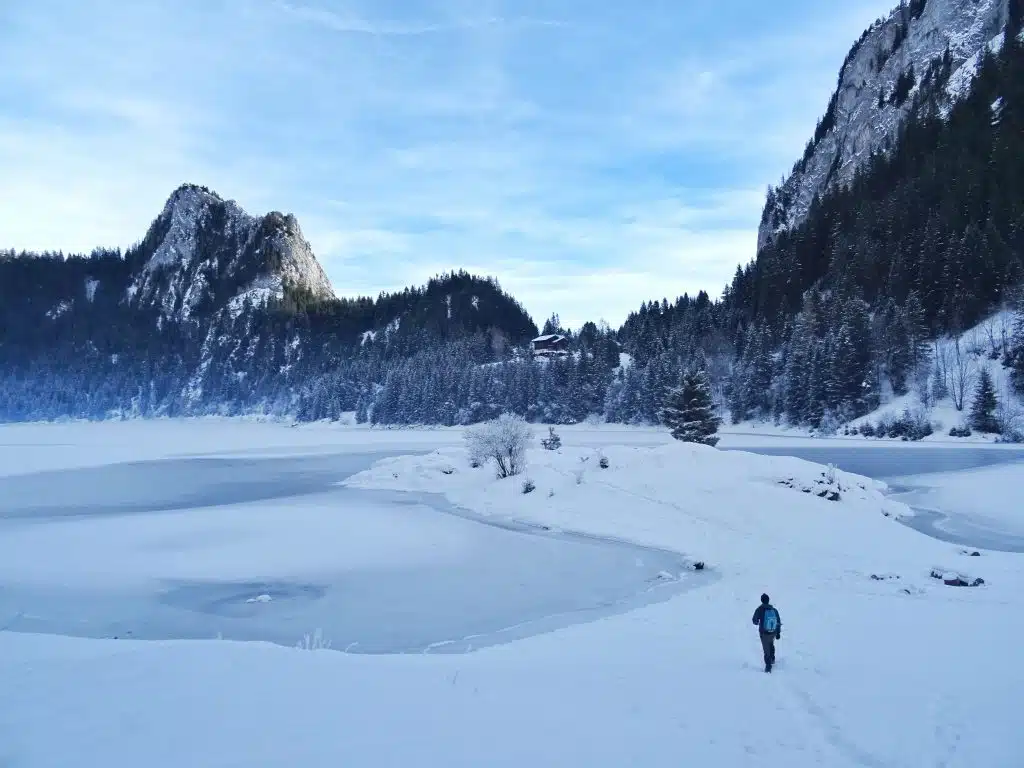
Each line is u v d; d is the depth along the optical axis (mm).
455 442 95438
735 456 34469
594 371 128250
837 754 7125
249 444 96000
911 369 88188
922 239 104375
